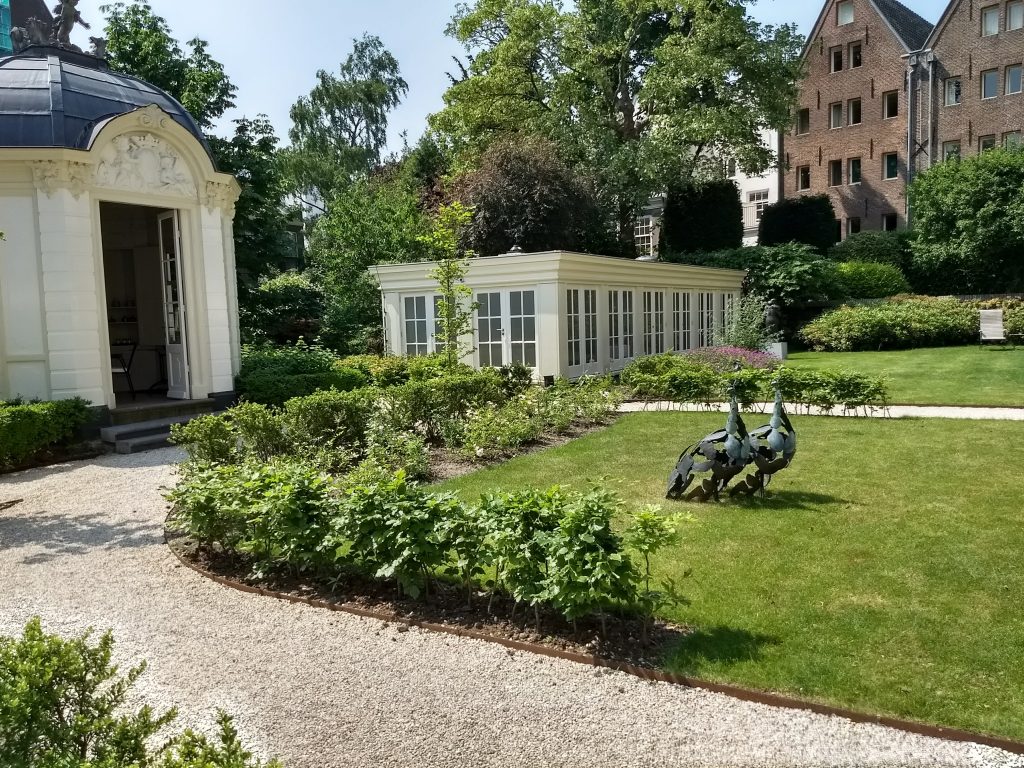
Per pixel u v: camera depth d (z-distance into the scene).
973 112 30.62
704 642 3.92
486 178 23.27
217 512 5.30
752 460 6.55
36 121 10.41
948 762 2.94
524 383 12.30
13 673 2.36
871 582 4.64
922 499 6.49
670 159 23.92
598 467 8.22
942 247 25.34
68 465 9.52
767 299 24.33
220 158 18.38
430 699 3.52
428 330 15.92
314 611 4.62
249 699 3.56
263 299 19.61
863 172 33.94
